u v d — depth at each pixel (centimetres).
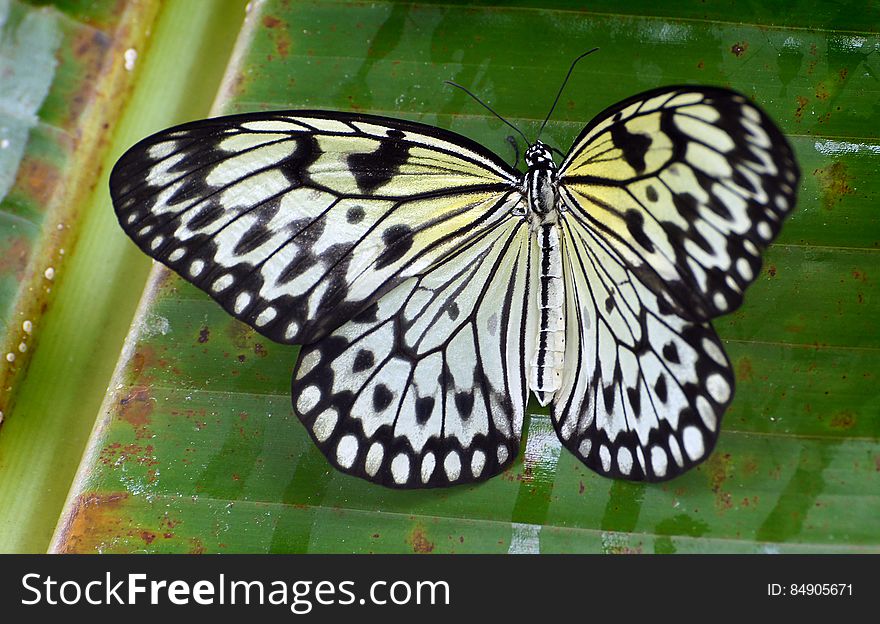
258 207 46
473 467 47
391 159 46
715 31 49
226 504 48
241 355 49
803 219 48
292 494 48
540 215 47
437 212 47
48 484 49
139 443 48
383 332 47
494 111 49
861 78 49
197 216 46
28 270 49
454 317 47
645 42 49
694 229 45
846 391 48
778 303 48
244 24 50
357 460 47
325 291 46
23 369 49
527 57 50
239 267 46
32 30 50
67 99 50
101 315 49
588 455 47
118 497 48
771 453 47
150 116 50
